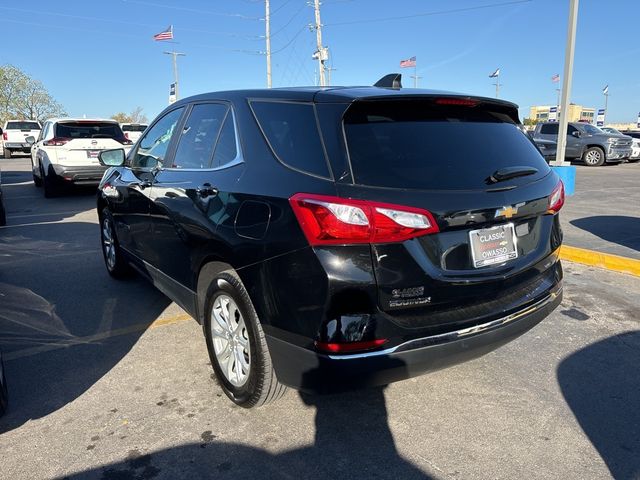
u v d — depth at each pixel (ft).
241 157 9.62
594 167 66.95
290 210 7.93
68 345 12.78
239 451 8.68
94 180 38.19
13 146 89.20
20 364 11.75
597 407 9.95
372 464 8.37
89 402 10.18
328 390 7.79
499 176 8.64
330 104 8.41
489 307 8.75
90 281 17.88
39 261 20.45
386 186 7.69
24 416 9.70
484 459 8.47
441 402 10.16
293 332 7.97
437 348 7.99
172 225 11.48
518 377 11.11
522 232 9.38
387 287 7.57
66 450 8.70
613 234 24.02
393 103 8.66
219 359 10.19
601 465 8.30
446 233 8.05
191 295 11.19
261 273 8.38
